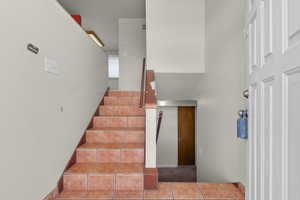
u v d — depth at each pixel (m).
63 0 4.32
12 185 1.30
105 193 2.00
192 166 5.73
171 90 4.56
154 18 3.77
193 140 5.75
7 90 1.26
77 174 2.08
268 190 0.96
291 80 0.75
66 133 2.19
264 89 1.03
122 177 2.08
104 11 4.90
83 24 5.64
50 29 1.83
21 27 1.40
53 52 1.88
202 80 3.80
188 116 5.76
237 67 2.03
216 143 2.79
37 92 1.60
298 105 0.70
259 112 1.10
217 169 2.72
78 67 2.59
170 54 3.76
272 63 0.92
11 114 1.30
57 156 1.96
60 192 2.00
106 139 2.86
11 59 1.30
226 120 2.36
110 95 4.28
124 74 5.56
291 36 0.75
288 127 0.77
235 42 2.08
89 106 3.05
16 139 1.34
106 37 6.64
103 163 2.44
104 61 4.07
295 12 0.72
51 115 1.84
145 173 2.10
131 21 5.50
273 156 0.91
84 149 2.48
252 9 1.24
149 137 2.26
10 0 1.29
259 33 1.10
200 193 1.98
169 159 5.75
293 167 0.73
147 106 2.25
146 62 3.78
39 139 1.63
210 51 3.20
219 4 2.69
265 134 1.01
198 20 3.75
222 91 2.52
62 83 2.09
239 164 1.99
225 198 1.88
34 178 1.55
